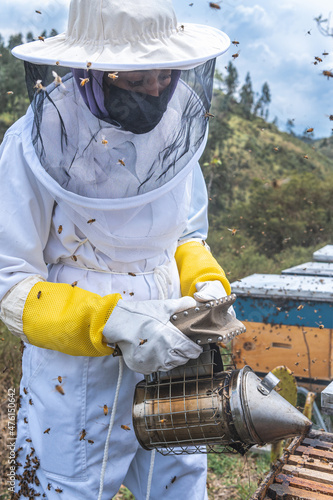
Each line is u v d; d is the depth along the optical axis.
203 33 1.79
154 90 1.51
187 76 1.66
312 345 3.61
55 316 1.62
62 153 1.57
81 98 1.54
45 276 1.80
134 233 1.72
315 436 2.06
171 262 1.99
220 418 1.52
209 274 1.96
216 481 3.13
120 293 1.80
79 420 1.77
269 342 3.72
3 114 7.11
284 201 10.58
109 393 1.78
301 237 9.94
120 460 1.85
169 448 1.78
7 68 6.88
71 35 1.62
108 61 1.45
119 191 1.60
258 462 3.29
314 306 3.55
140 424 1.62
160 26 1.55
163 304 1.62
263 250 9.70
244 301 3.74
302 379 3.74
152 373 1.68
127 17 1.50
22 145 1.69
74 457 1.79
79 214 1.67
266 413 1.49
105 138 1.54
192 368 1.63
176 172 1.67
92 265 1.79
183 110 1.65
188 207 1.91
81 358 1.76
